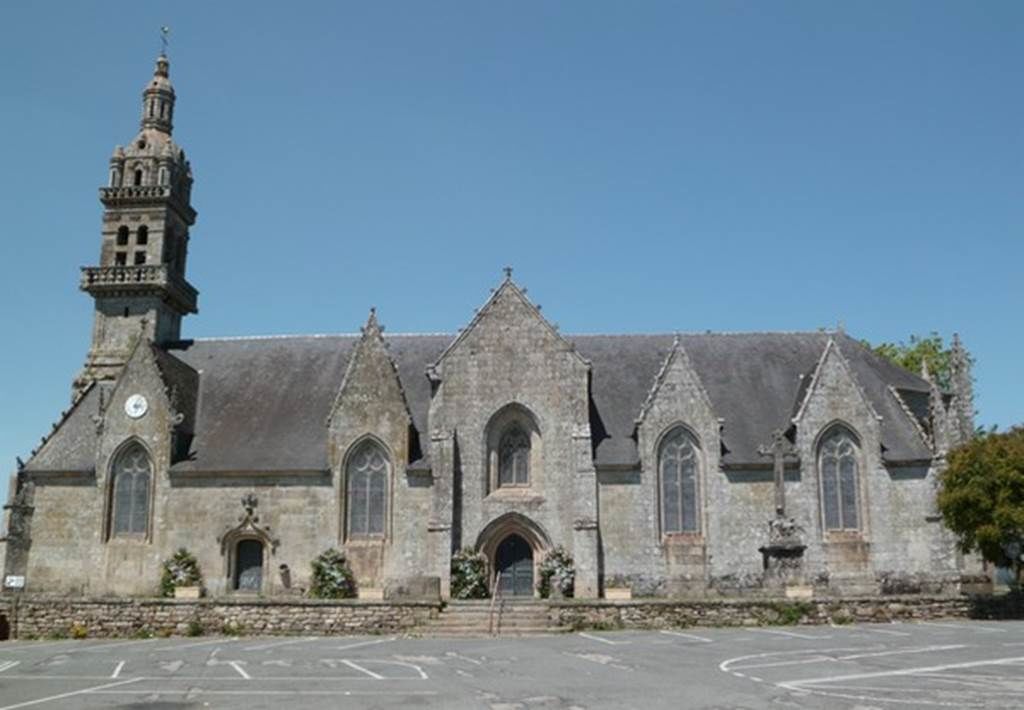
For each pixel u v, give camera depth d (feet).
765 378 178.40
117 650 112.47
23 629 133.08
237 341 191.42
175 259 197.57
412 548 159.02
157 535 162.61
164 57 201.98
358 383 165.99
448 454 159.43
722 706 67.77
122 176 193.36
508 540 162.09
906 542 158.81
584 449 159.63
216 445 169.27
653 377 178.81
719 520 160.97
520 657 99.96
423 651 107.55
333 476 162.61
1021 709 65.41
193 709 69.72
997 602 138.62
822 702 68.64
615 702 70.23
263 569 161.58
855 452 163.73
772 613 133.18
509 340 166.20
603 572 159.02
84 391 178.91
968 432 173.47
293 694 76.13
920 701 68.54
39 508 165.07
